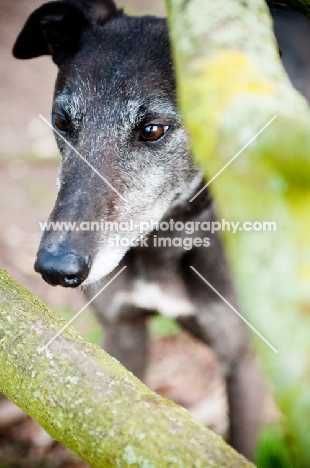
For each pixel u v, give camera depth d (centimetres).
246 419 313
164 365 391
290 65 316
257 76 99
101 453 127
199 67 101
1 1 841
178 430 125
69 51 287
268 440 291
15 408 340
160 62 260
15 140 595
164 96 255
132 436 125
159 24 279
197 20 108
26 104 657
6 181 537
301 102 100
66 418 134
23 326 153
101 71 259
